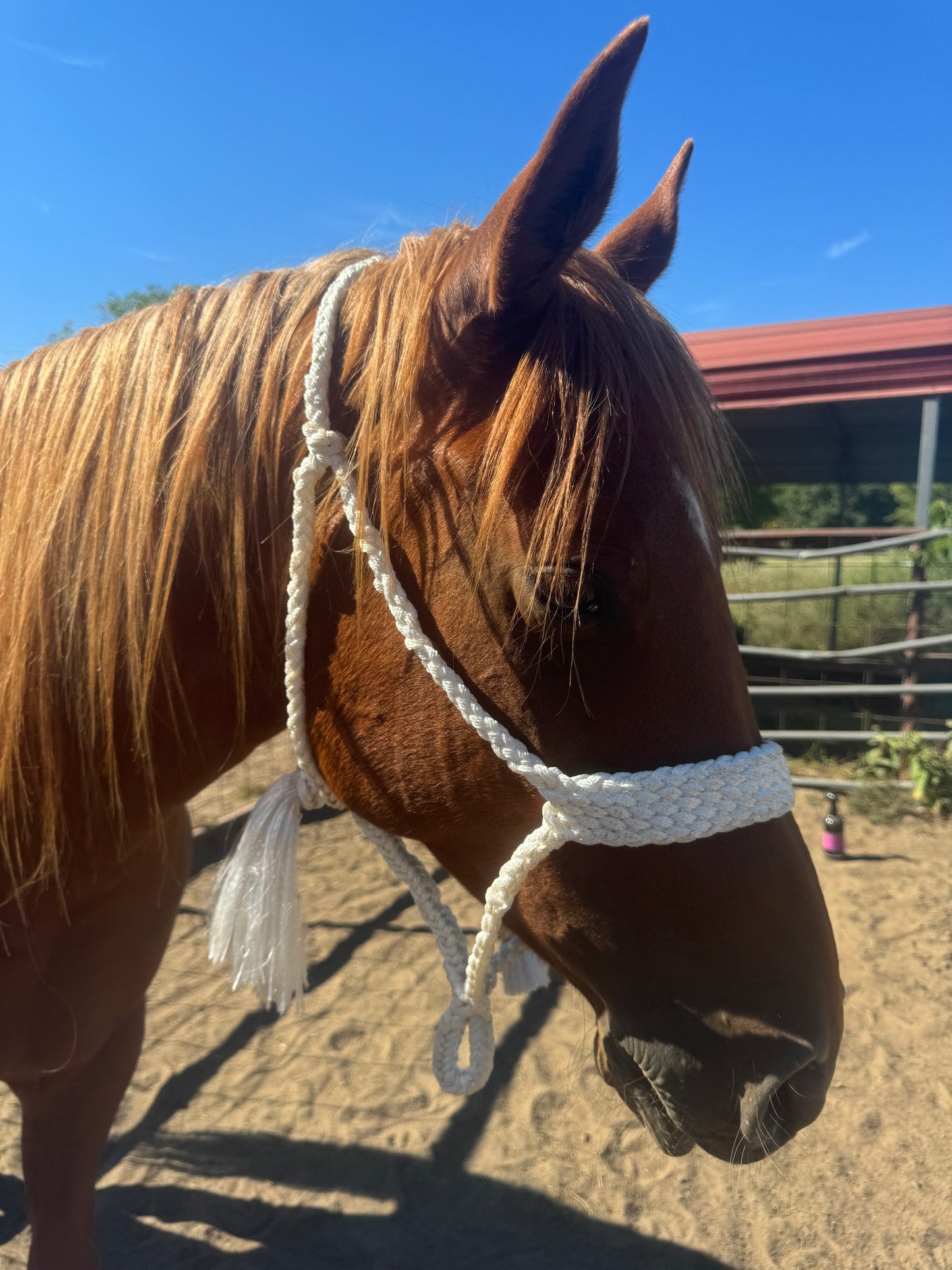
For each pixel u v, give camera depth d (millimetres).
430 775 846
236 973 1062
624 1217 1899
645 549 733
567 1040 2523
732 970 775
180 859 1329
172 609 931
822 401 5273
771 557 4734
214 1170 2010
